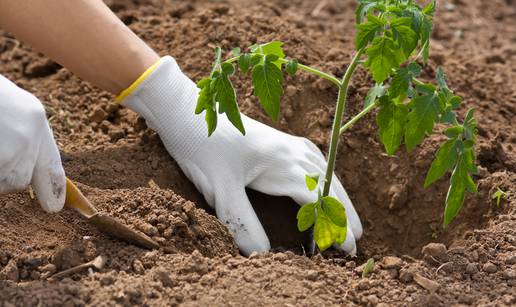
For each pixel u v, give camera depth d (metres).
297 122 3.48
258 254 2.67
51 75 3.94
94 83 3.03
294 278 2.50
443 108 2.35
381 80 2.38
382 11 2.34
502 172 3.28
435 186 3.34
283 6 5.11
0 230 2.58
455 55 4.48
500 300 2.49
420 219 3.34
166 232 2.71
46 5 2.81
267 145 3.05
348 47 4.05
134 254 2.58
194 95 3.13
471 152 2.38
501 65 4.42
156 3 4.50
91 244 2.56
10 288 2.33
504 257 2.72
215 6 4.02
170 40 3.87
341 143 3.45
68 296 2.31
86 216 2.56
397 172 3.38
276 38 3.76
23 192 2.79
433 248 2.69
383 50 2.32
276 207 3.26
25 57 4.02
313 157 3.17
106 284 2.40
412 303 2.45
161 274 2.43
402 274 2.56
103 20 2.91
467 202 3.23
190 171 3.12
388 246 3.35
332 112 3.50
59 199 2.51
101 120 3.53
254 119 3.41
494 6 5.66
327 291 2.48
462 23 5.30
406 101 3.64
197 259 2.53
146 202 2.82
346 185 3.42
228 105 2.43
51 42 2.87
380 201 3.39
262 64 2.40
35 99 2.39
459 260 2.68
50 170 2.45
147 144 3.30
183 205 2.81
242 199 3.02
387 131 2.51
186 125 3.07
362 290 2.51
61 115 3.52
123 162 3.20
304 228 2.58
